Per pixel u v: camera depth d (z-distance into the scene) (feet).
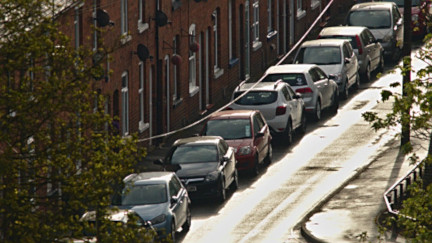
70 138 143.02
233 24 375.25
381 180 252.83
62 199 144.25
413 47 420.77
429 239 150.71
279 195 246.06
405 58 162.91
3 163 135.54
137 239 143.84
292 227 220.43
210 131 266.57
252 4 393.09
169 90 313.53
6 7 139.85
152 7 300.20
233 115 270.05
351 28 376.89
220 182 238.68
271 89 292.20
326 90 324.19
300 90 313.12
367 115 161.99
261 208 235.81
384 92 158.92
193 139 250.16
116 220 188.55
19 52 139.33
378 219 219.61
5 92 139.54
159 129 305.53
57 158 141.49
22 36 139.64
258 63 403.95
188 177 237.25
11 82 141.69
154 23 301.63
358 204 231.91
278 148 292.40
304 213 230.27
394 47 405.80
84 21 254.06
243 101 291.58
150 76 303.48
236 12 374.63
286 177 262.47
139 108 298.35
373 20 407.85
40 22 143.02
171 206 208.54
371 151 284.82
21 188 142.82
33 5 141.69
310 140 299.79
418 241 153.28
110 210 145.89
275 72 314.96
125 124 286.25
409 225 156.56
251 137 264.52
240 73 387.55
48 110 140.05
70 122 143.43
